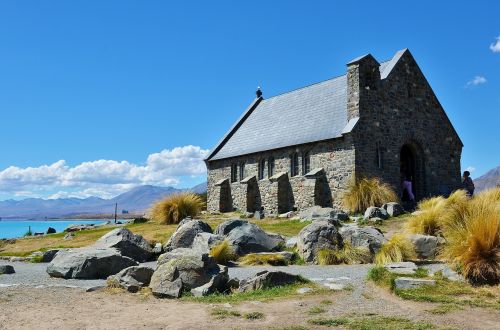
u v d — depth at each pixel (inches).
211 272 479.8
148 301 426.6
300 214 1147.3
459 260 452.8
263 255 669.3
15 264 763.4
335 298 412.5
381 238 678.5
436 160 1371.8
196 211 1202.6
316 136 1284.4
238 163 1592.0
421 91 1362.0
